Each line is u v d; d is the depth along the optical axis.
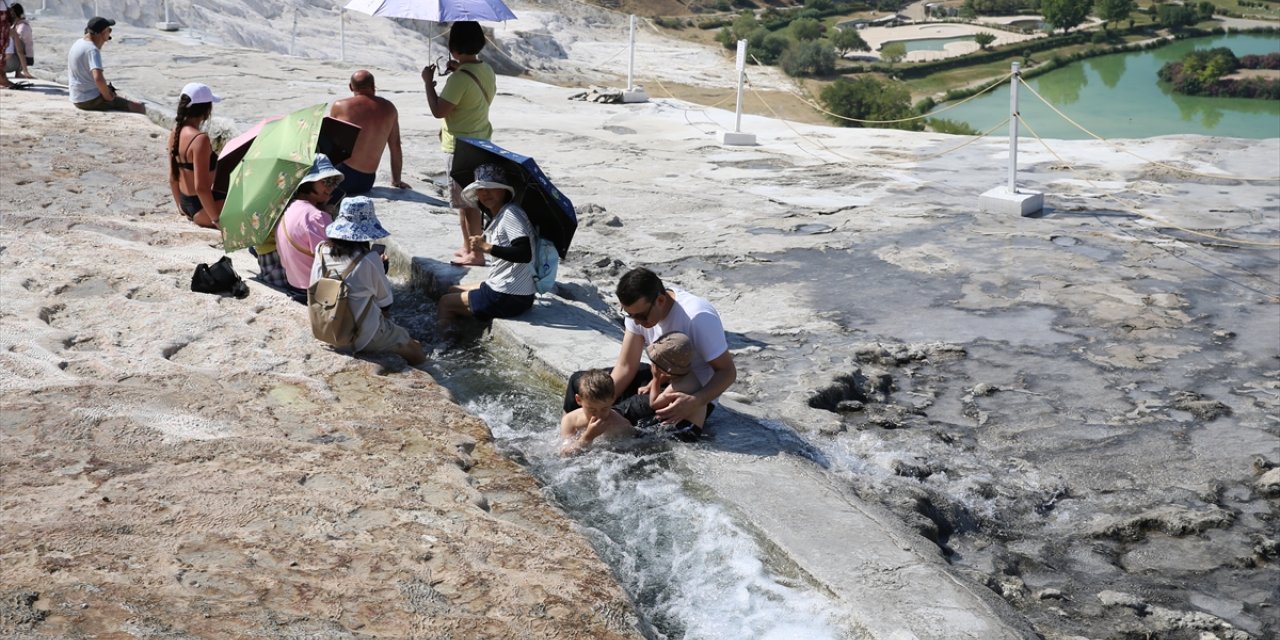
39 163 11.35
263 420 5.64
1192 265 9.33
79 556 4.14
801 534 4.57
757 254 9.78
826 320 8.11
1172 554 5.02
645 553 4.71
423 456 5.33
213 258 8.52
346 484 4.95
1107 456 5.98
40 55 20.33
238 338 6.79
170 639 3.65
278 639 3.72
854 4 159.00
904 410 6.58
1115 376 7.06
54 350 6.40
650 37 101.75
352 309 6.53
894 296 8.62
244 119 15.02
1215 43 139.50
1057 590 4.64
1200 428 6.30
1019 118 11.00
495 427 5.97
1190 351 7.45
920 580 4.22
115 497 4.67
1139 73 116.69
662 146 14.76
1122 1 140.75
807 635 4.05
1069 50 130.75
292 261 7.31
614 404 5.76
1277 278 8.98
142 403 5.71
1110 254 9.65
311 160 7.42
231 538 4.39
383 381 6.30
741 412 5.98
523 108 17.36
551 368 6.49
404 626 3.87
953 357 7.41
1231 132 81.12
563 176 12.80
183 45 22.36
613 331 7.23
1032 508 5.43
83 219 9.34
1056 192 12.04
